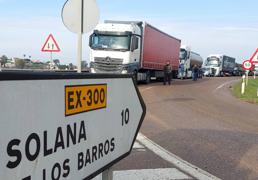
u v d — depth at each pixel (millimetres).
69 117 2463
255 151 7773
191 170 6145
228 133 9781
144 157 6895
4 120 1839
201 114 13586
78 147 2611
